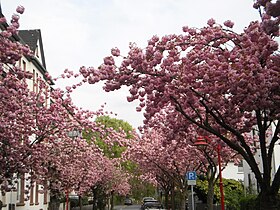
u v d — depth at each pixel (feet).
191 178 64.23
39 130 51.70
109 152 138.31
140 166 106.22
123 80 35.19
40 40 90.74
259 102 32.55
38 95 52.54
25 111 48.39
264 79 31.09
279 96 33.47
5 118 42.75
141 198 243.60
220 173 50.83
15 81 42.14
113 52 35.50
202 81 35.04
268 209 34.35
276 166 73.31
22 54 36.29
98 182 118.62
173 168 86.02
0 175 46.14
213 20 35.91
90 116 60.08
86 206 150.30
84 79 36.29
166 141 50.98
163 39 35.32
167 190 119.55
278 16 21.03
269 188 34.86
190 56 34.71
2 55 34.76
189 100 36.27
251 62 30.60
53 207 84.53
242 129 39.19
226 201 89.15
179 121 46.03
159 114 58.90
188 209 100.78
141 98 41.81
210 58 34.12
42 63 93.25
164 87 35.32
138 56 34.53
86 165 78.59
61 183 75.46
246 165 99.14
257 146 62.18
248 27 32.63
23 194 73.61
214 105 36.70
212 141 52.49
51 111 52.54
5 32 34.60
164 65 34.86
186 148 70.85
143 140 90.12
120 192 162.71
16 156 47.26
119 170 142.51
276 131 35.73
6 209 63.26
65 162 67.97
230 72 31.19
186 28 36.14
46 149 57.57
